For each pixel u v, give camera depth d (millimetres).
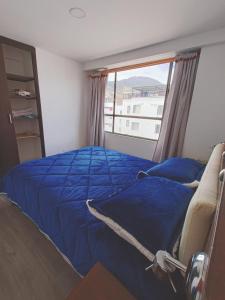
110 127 3531
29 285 1085
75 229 959
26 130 2965
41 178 1462
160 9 1554
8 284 1086
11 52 2566
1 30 2020
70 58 3068
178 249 718
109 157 2162
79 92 3438
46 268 1196
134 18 1718
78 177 1527
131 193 948
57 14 1688
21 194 1496
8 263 1223
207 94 2008
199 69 2027
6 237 1454
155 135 2928
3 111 2273
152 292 630
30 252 1316
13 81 2678
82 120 3664
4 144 2352
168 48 2199
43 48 2607
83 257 914
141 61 2670
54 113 3088
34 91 2721
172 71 2496
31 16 1726
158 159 2619
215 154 1255
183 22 1741
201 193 677
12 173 1645
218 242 338
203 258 394
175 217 803
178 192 977
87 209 1061
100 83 3277
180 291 605
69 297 563
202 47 1981
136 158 2172
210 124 2039
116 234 861
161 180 1115
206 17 1635
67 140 3443
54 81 2949
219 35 1812
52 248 1359
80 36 2156
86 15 1695
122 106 3271
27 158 3045
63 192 1251
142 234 728
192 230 604
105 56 2904
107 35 2109
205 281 284
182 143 2330
